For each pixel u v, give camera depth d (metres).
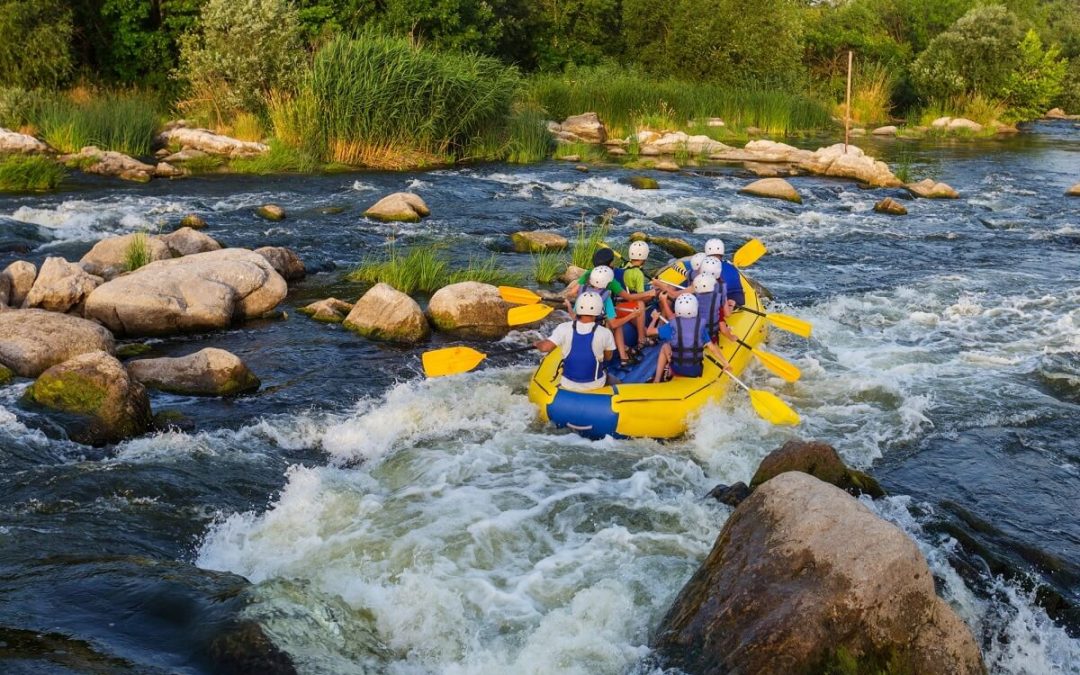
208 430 7.14
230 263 9.94
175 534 5.62
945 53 35.81
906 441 7.40
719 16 31.09
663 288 8.65
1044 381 8.70
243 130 21.20
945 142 29.59
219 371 7.91
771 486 4.97
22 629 4.27
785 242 14.43
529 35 32.25
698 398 7.50
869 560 4.31
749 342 8.89
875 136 30.61
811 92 33.75
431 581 5.18
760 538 4.70
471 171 19.94
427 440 7.19
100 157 18.28
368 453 6.95
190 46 22.64
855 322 10.48
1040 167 23.61
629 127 26.89
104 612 4.48
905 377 8.75
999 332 10.12
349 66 19.78
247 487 6.29
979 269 12.91
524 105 25.02
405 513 6.01
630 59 33.31
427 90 20.55
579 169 20.52
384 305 9.49
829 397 8.27
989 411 7.96
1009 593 5.35
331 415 7.55
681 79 31.75
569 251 13.12
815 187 19.48
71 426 6.73
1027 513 6.36
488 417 7.60
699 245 14.00
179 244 11.58
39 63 22.83
